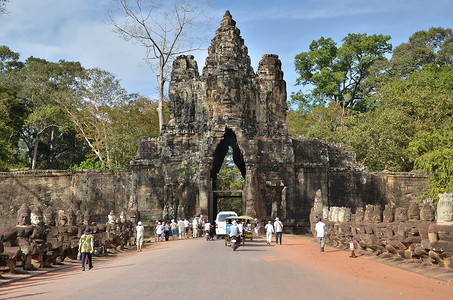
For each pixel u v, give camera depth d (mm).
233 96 54188
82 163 71125
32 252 19750
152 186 56125
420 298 12312
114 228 33031
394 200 58969
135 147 74188
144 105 83125
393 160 64938
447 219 16672
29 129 84875
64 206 57250
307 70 93188
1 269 18391
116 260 25906
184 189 53375
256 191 53281
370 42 86250
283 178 55625
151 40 63219
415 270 17781
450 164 38406
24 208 20656
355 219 28906
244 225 38375
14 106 76625
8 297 13414
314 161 58219
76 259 25750
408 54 81688
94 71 73625
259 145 55375
